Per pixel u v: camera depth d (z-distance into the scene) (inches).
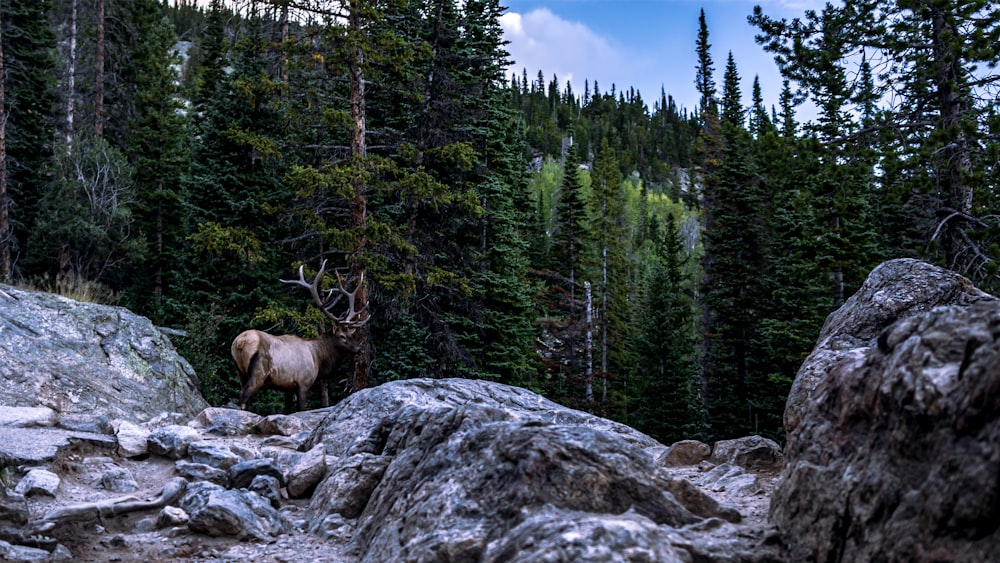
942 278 231.8
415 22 911.7
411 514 184.1
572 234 1504.7
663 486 180.2
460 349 911.7
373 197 850.8
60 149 1069.8
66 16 1362.0
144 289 1147.3
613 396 1523.1
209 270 874.8
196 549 210.4
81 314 500.1
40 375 432.8
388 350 871.1
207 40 1306.6
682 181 5216.5
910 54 645.3
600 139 5472.4
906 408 128.0
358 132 764.6
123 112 1390.3
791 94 722.8
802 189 717.9
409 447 228.2
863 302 240.5
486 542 156.7
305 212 749.9
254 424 402.6
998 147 571.5
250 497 238.2
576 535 137.9
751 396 1245.7
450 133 904.3
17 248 1026.7
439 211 876.6
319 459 278.2
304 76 812.6
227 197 858.1
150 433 334.3
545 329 1494.8
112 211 1026.7
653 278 1742.1
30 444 283.7
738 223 1293.1
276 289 853.2
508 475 173.9
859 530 132.4
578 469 171.6
